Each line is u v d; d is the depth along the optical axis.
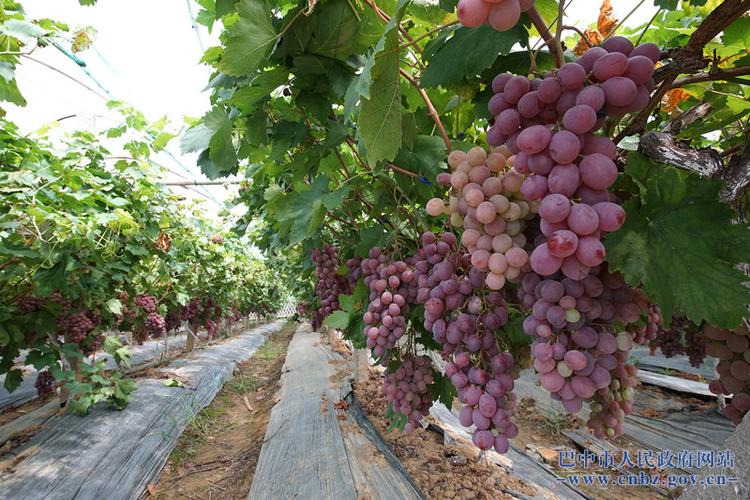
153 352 11.48
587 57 0.89
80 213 4.23
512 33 1.16
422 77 1.32
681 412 5.67
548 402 6.27
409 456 4.27
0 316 4.41
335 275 3.09
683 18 2.17
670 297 0.92
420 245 2.31
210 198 10.81
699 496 0.97
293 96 1.98
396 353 2.24
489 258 1.16
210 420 6.83
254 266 16.88
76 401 5.31
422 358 2.20
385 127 1.26
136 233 5.14
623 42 0.91
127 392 5.95
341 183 2.25
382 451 4.31
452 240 1.77
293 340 16.27
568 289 1.00
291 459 4.54
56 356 5.02
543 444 5.18
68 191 4.15
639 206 1.01
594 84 0.87
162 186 5.91
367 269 2.26
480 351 1.35
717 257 0.91
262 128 2.20
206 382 8.70
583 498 3.83
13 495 3.78
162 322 7.48
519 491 3.68
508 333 1.79
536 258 0.89
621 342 1.19
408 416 2.18
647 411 5.84
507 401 1.30
